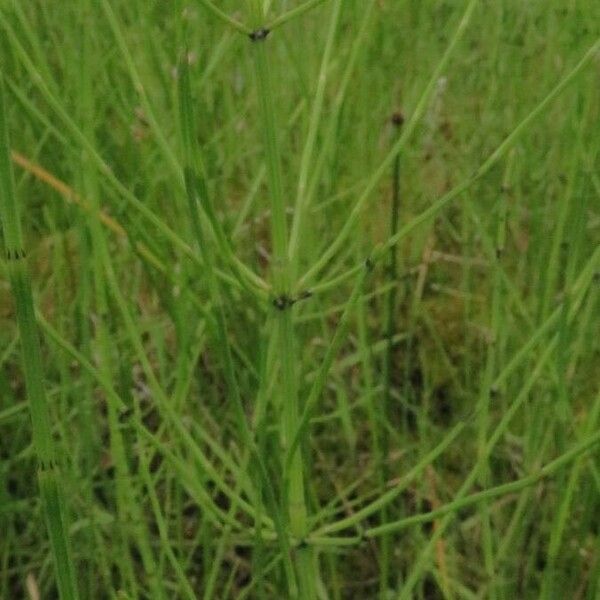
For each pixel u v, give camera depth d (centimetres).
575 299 15
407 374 23
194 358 18
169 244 22
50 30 21
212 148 22
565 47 22
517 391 22
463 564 23
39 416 11
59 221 23
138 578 23
